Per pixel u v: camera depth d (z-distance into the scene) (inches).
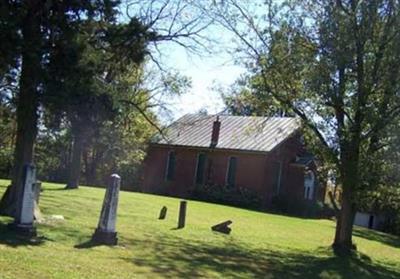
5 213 618.2
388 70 683.4
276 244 806.5
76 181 1240.2
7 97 659.4
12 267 374.9
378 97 695.7
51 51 585.9
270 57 747.4
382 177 723.4
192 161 1755.7
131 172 1866.4
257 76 772.0
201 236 757.3
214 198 1606.8
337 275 625.6
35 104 612.7
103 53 669.9
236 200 1571.1
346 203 771.4
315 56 720.3
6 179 1424.7
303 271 617.6
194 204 1267.2
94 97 632.4
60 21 588.1
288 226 1086.4
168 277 450.9
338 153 725.9
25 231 506.6
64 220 673.6
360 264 711.7
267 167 1599.4
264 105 804.6
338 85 704.4
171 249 603.2
